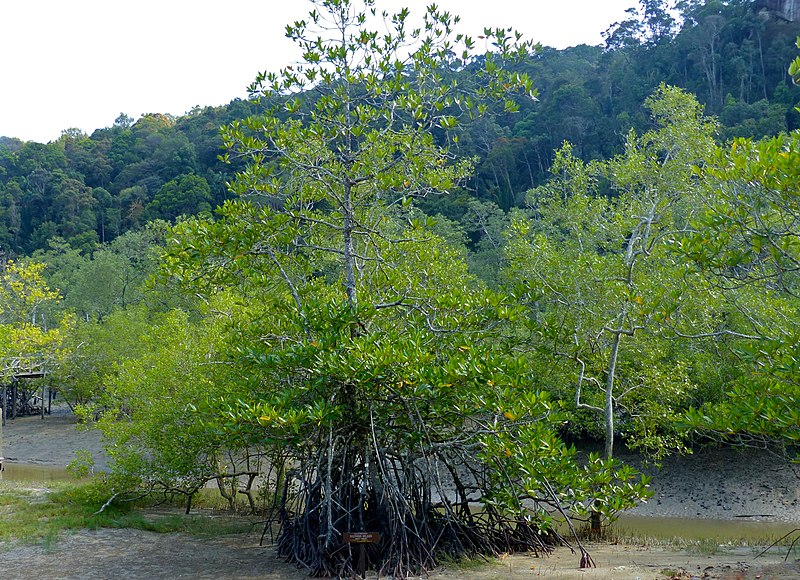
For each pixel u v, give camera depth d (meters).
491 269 41.56
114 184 95.75
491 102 13.41
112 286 53.84
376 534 10.41
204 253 12.08
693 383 22.06
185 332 18.73
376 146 13.01
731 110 54.88
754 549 13.52
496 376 10.34
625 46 86.44
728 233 9.15
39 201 88.44
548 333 15.03
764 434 9.32
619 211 19.02
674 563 11.72
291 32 13.18
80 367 43.16
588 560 11.50
